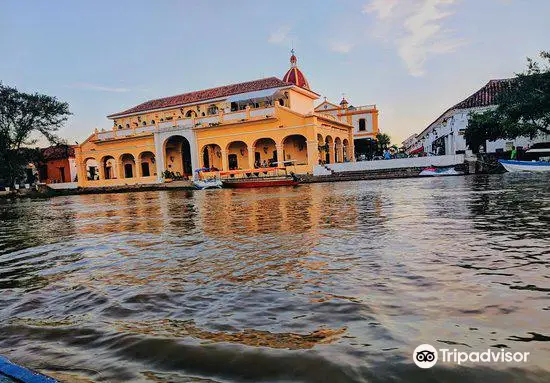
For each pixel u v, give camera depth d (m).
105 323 3.91
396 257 5.75
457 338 3.10
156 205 20.67
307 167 38.75
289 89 43.19
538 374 2.55
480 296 3.97
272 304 4.11
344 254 6.14
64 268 6.55
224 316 3.87
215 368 2.87
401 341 3.10
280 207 14.80
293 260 5.97
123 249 7.94
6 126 47.56
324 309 3.87
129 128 47.66
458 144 39.91
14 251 8.61
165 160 46.31
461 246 6.22
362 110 56.00
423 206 12.16
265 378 2.70
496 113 33.16
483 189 17.52
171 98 51.66
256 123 41.22
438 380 2.55
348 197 17.44
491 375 2.56
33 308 4.54
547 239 6.43
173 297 4.56
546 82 29.78
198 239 8.52
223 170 43.09
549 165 30.31
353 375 2.66
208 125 42.97
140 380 2.75
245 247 7.24
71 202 30.22
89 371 2.93
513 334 3.12
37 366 3.06
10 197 46.69
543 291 4.03
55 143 50.34
